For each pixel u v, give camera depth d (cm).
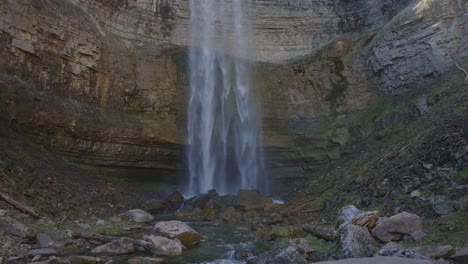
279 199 1733
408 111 1569
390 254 625
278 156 2003
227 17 2573
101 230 923
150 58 2003
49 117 1409
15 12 1371
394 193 945
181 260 710
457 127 1056
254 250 784
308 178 1877
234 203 1532
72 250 723
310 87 2036
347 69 1961
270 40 2517
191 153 1978
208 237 948
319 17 2470
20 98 1320
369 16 2280
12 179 1020
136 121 1789
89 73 1655
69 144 1497
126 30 2177
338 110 1928
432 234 682
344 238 665
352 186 1177
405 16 1741
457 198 790
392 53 1761
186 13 2441
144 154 1786
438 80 1566
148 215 1226
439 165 947
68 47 1567
